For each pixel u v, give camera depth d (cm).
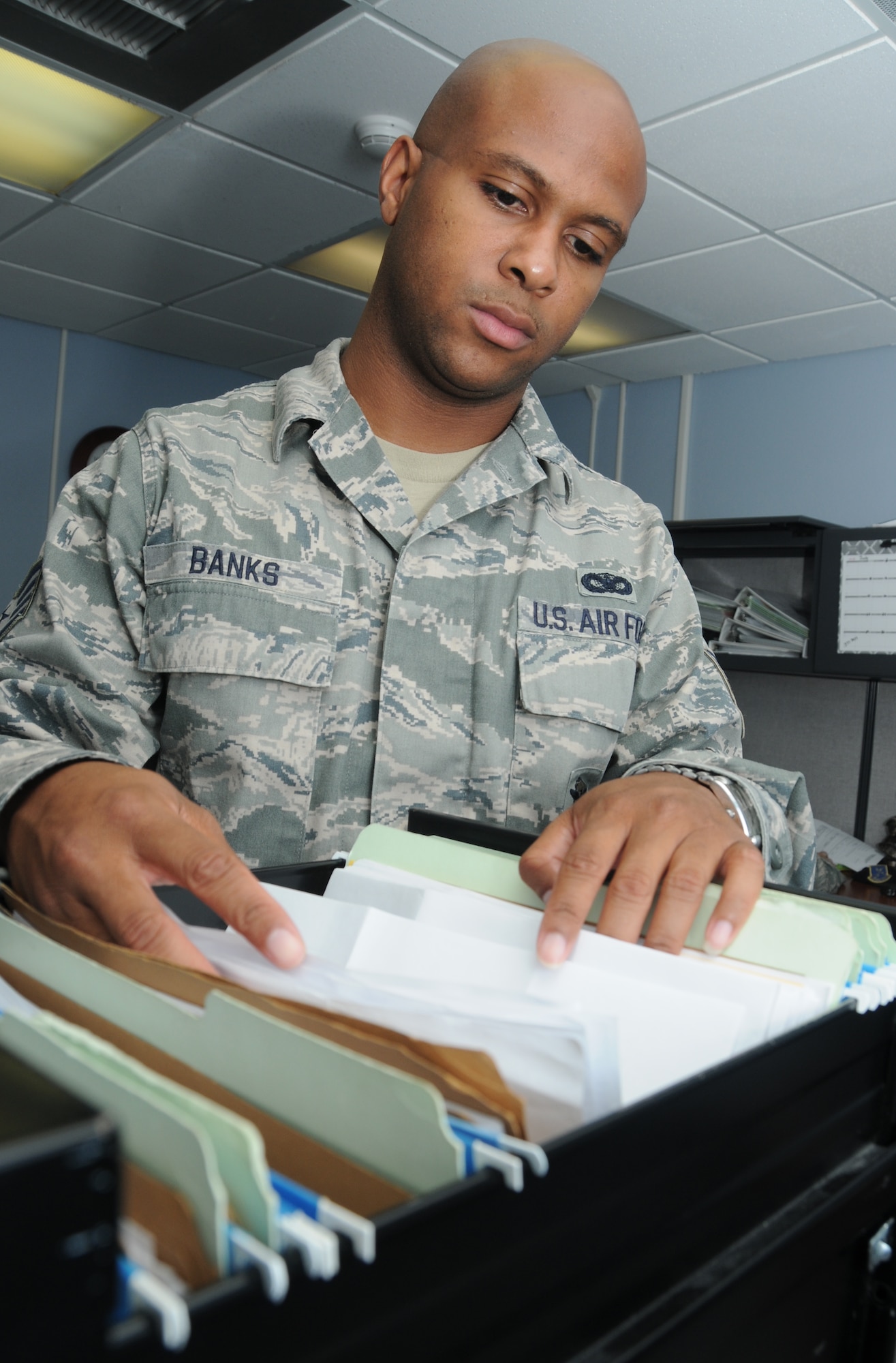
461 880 37
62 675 60
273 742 64
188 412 69
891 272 260
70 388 407
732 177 219
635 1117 20
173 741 65
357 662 67
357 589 68
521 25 174
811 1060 25
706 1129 22
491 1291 17
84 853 29
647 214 240
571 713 68
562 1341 19
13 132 233
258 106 211
